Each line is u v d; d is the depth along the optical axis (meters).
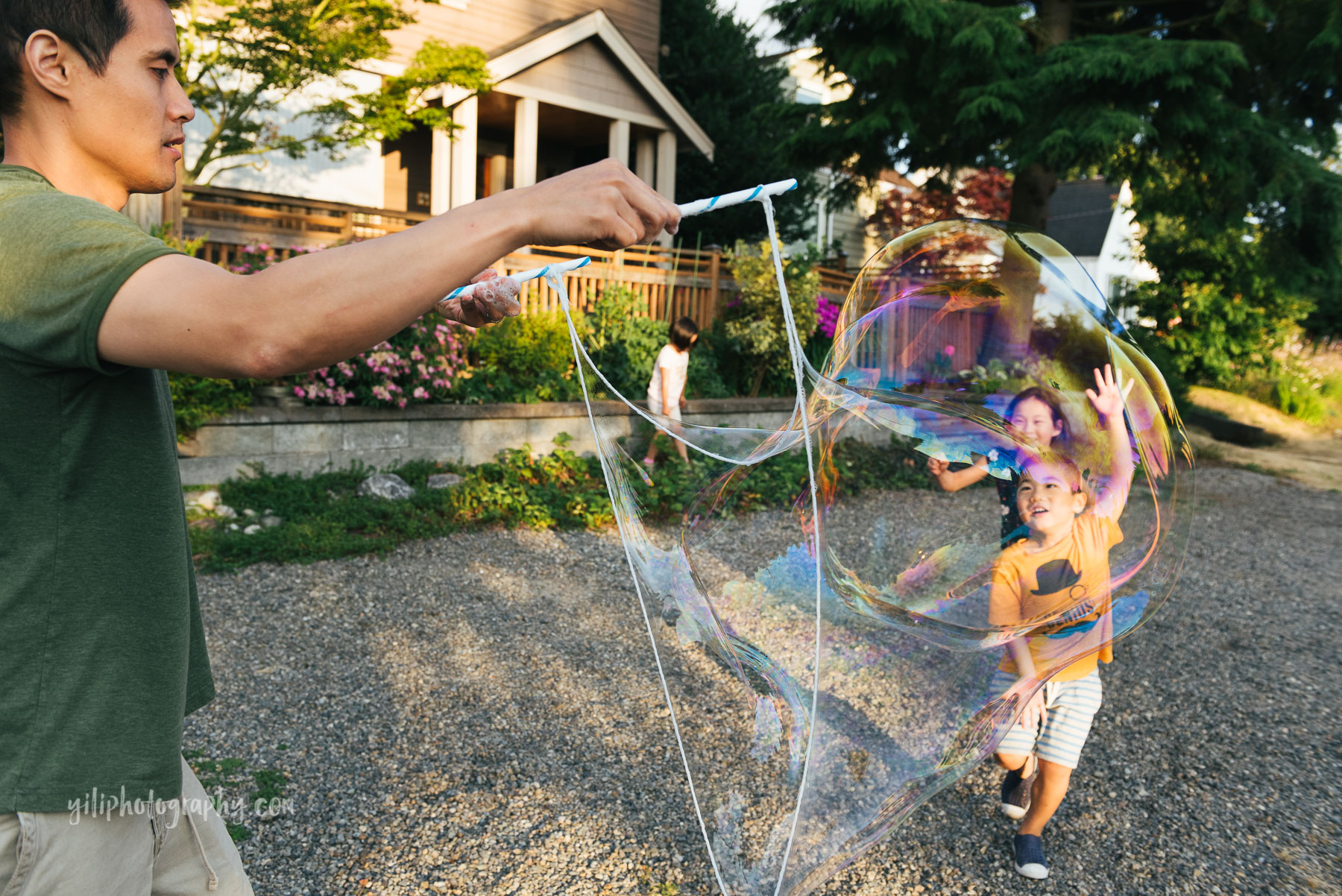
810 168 11.05
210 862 1.24
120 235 0.79
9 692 0.91
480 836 2.51
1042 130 8.97
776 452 1.88
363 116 8.60
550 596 4.69
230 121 7.80
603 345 8.57
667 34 16.69
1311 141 9.98
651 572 2.20
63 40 0.91
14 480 0.88
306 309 0.72
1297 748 3.32
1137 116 8.57
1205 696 3.79
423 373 6.71
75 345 0.77
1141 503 2.00
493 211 0.78
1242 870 2.52
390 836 2.49
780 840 1.69
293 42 7.45
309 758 2.90
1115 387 1.99
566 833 2.54
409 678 3.58
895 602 1.91
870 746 1.74
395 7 8.98
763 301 9.65
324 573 4.78
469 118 10.55
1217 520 7.78
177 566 1.02
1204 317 14.53
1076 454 1.98
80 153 0.96
